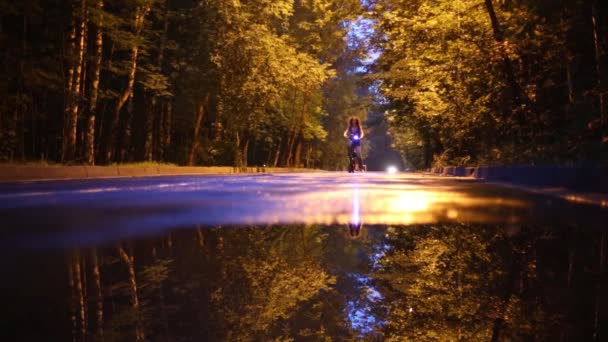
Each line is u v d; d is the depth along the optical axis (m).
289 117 43.69
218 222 4.12
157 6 24.12
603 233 3.61
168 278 2.10
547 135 12.05
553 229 3.86
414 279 2.14
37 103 19.42
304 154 58.09
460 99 15.33
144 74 23.27
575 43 11.13
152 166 19.14
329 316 1.58
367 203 6.08
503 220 4.43
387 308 1.68
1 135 15.47
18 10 15.63
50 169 13.23
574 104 10.05
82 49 17.38
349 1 13.46
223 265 2.39
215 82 26.44
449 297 1.85
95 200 6.35
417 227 3.91
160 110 27.34
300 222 4.17
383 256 2.67
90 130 18.45
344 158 67.06
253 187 9.39
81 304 1.71
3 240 3.14
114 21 17.88
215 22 25.58
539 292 1.93
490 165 15.75
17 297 1.78
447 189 9.19
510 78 12.42
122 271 2.25
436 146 30.81
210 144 30.23
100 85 23.56
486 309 1.68
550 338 1.40
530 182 10.18
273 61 26.58
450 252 2.83
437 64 14.08
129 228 3.74
